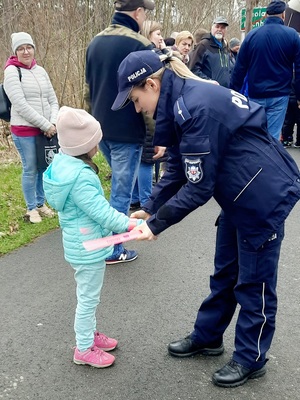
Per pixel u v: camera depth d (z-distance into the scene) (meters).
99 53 3.63
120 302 3.41
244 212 2.32
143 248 4.35
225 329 2.82
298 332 3.05
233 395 2.52
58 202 2.52
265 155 2.27
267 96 5.92
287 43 5.66
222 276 2.69
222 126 2.17
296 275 3.81
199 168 2.17
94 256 2.59
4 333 3.05
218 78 6.68
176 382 2.62
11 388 2.57
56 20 8.01
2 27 8.34
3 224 4.85
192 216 5.22
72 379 2.64
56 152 4.78
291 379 2.64
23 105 4.52
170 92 2.26
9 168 6.75
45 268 3.97
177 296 3.49
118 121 3.69
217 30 6.57
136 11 3.62
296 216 5.17
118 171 3.87
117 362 2.78
